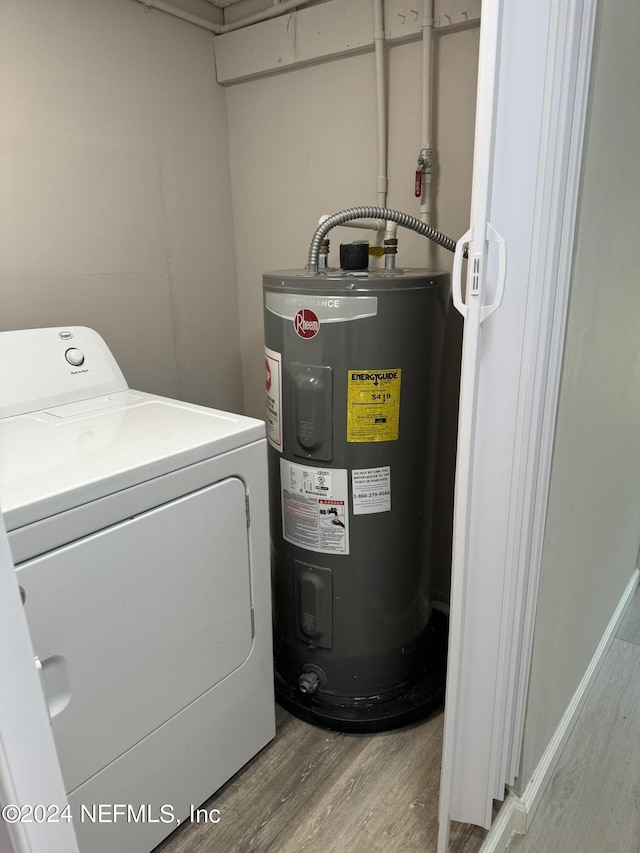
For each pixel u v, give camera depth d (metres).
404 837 1.18
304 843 1.17
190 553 1.08
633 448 1.61
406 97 1.56
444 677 1.54
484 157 0.77
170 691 1.10
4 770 0.38
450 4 1.41
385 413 1.30
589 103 0.83
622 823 1.20
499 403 0.87
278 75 1.78
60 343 1.37
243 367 2.16
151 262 1.79
